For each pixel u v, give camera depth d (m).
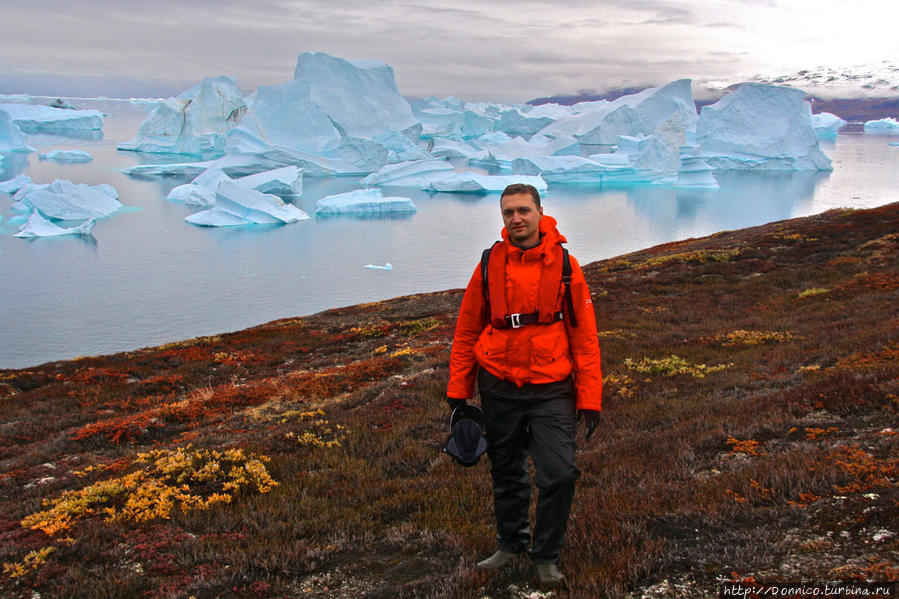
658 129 156.62
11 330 43.38
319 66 197.50
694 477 5.60
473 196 134.38
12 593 4.25
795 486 4.51
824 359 9.91
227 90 192.25
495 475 3.75
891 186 138.75
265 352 20.20
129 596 4.16
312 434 8.37
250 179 121.50
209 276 61.22
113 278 60.16
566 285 3.29
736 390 9.39
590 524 4.45
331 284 58.03
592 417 3.29
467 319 3.55
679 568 3.65
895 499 3.84
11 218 92.00
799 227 31.42
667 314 18.20
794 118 176.62
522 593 3.61
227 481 6.60
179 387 16.25
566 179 158.12
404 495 5.73
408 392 10.71
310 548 4.62
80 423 12.75
